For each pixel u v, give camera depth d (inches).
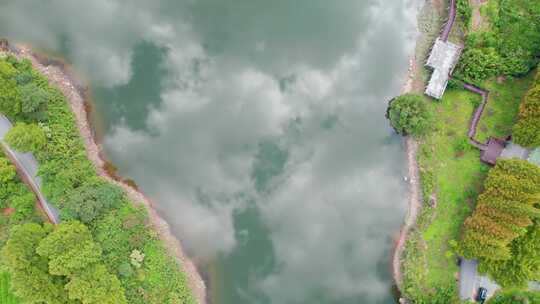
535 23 3572.8
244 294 3592.5
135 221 3454.7
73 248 3024.1
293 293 3612.2
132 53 3917.3
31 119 3467.0
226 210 3725.4
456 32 3695.9
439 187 3590.1
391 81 3816.4
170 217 3627.0
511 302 3321.9
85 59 3828.7
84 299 2977.4
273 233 3698.3
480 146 3548.2
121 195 3518.7
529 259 3120.1
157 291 3380.9
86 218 3260.3
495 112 3607.3
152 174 3700.8
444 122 3636.8
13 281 2952.8
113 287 3115.2
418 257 3508.9
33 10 3905.0
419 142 3678.6
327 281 3634.4
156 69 3902.6
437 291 3442.4
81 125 3676.2
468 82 3607.3
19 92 3326.8
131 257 3363.7
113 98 3789.4
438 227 3540.8
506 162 3253.0
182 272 3508.9
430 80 3617.1
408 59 3804.1
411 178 3678.6
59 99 3612.2
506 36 3599.9
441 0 3806.6
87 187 3363.7
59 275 3058.6
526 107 3289.9
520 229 3075.8
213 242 3644.2
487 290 3385.8
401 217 3661.4
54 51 3806.6
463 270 3449.8
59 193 3312.0
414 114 3457.2
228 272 3609.7
